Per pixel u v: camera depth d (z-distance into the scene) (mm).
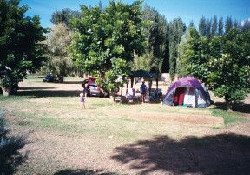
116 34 21312
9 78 23594
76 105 20156
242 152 10062
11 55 22703
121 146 10305
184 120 15594
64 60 45781
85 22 22141
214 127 14016
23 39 24328
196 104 21312
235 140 11648
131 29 21375
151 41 61000
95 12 22859
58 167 7965
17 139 5699
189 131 13070
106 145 10352
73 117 15359
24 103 19891
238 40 19188
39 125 12766
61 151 9375
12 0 24453
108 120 14953
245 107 22422
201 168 8258
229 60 17891
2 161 5285
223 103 24203
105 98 26422
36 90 31719
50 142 10328
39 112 16406
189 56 20516
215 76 18406
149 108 20031
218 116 17094
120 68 21344
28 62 22906
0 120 6051
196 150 10109
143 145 10531
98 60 21531
